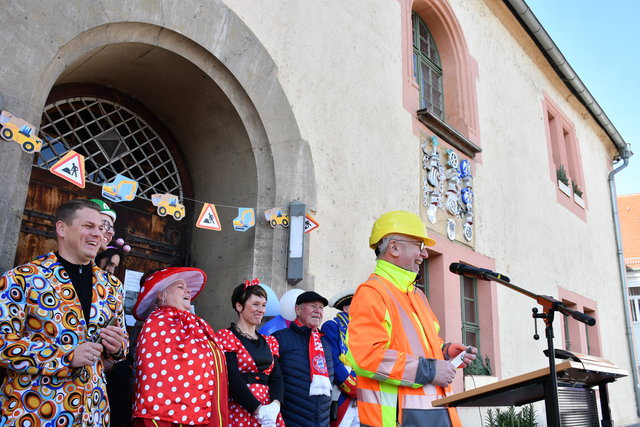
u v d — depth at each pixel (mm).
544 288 9578
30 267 2297
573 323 10648
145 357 2658
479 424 7027
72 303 2340
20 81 3072
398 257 2637
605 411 4516
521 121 10281
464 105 8375
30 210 3713
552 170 11266
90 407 2305
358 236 5484
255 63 4652
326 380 3508
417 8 8289
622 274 13992
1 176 2918
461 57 8570
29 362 2119
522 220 9367
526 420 7250
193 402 2615
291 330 3664
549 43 11055
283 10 5129
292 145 4863
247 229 4324
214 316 4594
